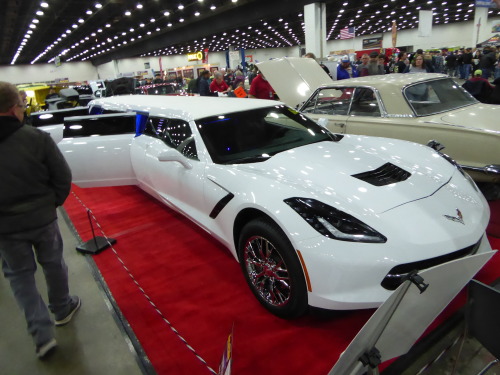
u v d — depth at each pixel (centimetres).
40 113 507
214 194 267
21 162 197
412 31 4497
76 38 3284
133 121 405
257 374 196
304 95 597
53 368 219
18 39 3156
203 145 298
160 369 206
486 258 136
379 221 201
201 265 310
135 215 433
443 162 278
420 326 138
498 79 534
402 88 413
